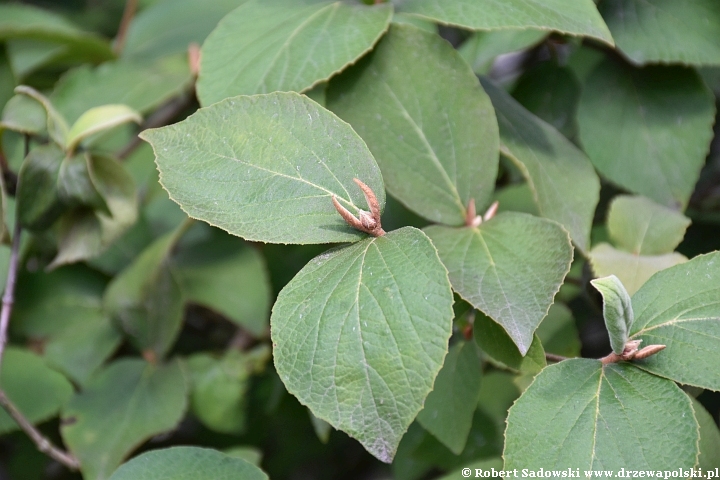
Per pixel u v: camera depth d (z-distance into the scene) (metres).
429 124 0.65
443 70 0.65
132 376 0.79
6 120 0.70
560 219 0.67
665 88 0.72
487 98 0.65
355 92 0.65
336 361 0.57
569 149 0.69
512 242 0.62
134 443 0.77
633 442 0.58
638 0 0.71
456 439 0.65
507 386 0.72
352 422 0.56
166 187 0.59
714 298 0.60
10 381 0.78
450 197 0.65
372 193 0.59
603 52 0.73
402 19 0.76
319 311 0.57
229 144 0.60
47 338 0.80
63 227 0.71
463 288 0.61
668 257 0.67
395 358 0.56
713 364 0.59
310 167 0.60
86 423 0.78
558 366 0.60
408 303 0.57
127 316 0.79
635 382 0.59
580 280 0.72
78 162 0.69
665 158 0.71
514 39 0.73
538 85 0.76
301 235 0.59
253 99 0.61
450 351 0.66
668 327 0.60
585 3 0.65
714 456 0.64
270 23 0.67
